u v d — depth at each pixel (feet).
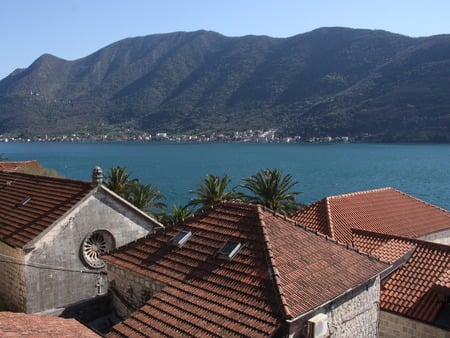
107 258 68.39
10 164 186.91
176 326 49.57
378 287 63.05
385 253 85.56
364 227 107.65
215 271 56.44
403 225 113.91
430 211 126.82
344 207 115.24
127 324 52.08
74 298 91.91
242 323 47.32
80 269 92.79
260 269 53.88
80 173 545.03
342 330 56.03
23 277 86.33
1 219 99.25
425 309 71.77
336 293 52.70
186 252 62.39
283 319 46.14
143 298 62.90
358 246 93.56
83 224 93.30
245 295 50.96
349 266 59.26
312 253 58.95
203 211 70.74
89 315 68.74
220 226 64.75
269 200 165.27
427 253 83.35
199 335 47.29
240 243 59.26
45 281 88.28
